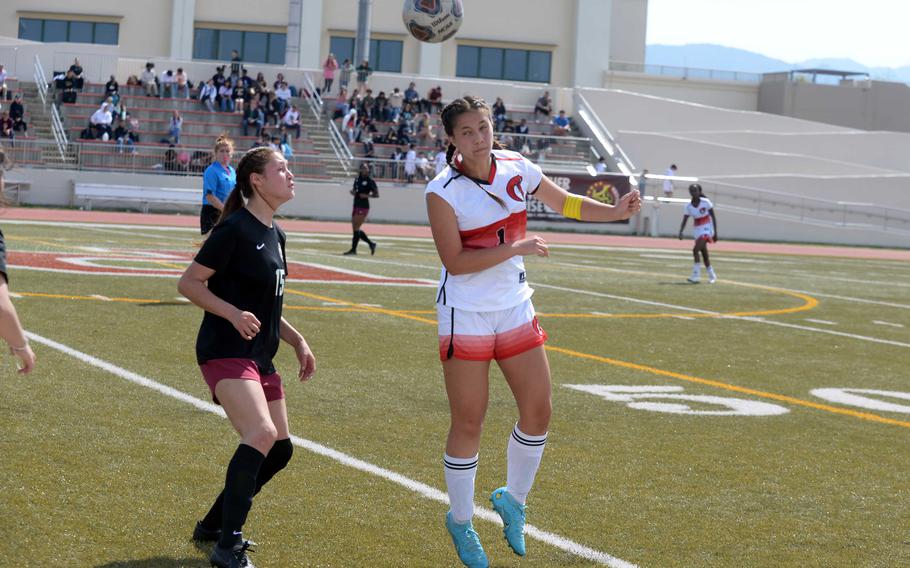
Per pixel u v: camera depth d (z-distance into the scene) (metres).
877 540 7.17
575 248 41.72
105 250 27.09
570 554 6.65
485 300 6.35
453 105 6.27
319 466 8.38
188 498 7.32
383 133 58.28
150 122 53.53
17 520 6.64
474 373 6.36
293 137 54.97
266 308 6.31
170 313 16.20
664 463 9.07
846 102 79.06
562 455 9.18
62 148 49.22
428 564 6.36
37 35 67.94
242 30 69.44
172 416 9.64
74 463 7.97
